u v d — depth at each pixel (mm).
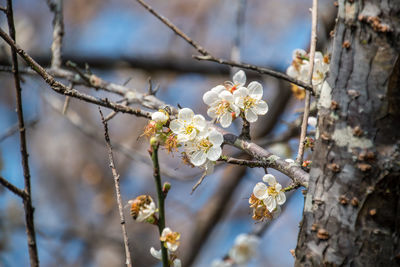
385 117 1940
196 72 6031
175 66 5957
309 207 2053
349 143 1976
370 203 1942
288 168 2273
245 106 2330
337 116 2008
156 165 1943
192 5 8922
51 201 8539
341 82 2014
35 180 8688
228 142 2406
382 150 1937
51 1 3781
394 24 1942
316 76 2746
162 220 2037
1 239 5598
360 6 1985
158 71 5992
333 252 1979
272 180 2299
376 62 1954
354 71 1989
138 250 7438
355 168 1960
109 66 5863
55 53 3594
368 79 1964
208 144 2219
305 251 2045
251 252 4648
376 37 1958
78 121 4469
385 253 1936
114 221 7906
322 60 2740
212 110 2348
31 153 8883
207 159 2244
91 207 8375
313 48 2488
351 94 1982
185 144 2262
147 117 2396
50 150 8836
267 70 2277
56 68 3512
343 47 2023
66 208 8398
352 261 1953
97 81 3359
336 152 2000
